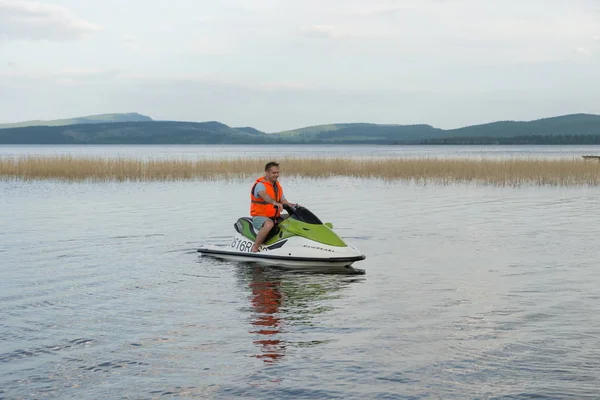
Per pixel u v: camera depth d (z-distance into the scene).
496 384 5.73
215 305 8.59
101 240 14.40
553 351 6.59
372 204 22.83
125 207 21.73
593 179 34.03
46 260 11.99
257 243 12.00
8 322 7.81
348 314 8.09
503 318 7.87
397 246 13.60
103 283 10.01
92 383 5.82
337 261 11.23
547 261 11.77
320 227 11.76
